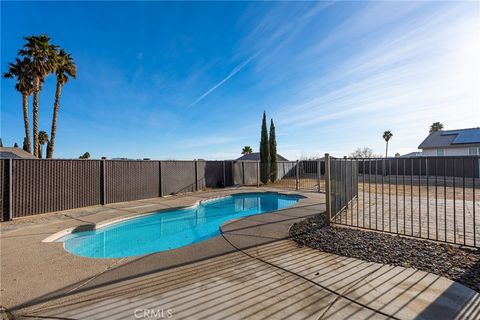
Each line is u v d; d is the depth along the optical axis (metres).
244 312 2.17
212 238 4.55
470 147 19.75
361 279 2.76
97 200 8.91
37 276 3.06
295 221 5.80
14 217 6.78
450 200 8.48
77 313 2.24
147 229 7.41
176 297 2.46
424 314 2.07
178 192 12.30
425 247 3.74
